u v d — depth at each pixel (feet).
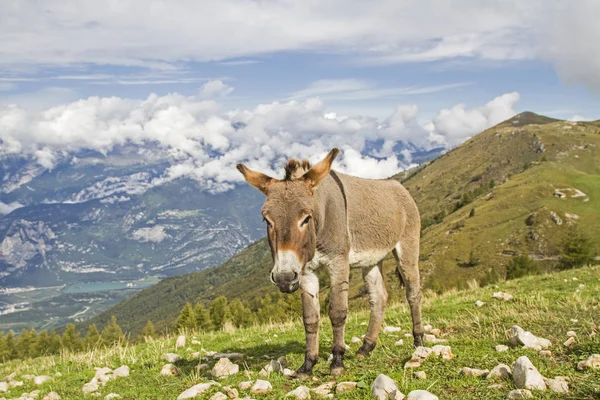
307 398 18.84
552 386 16.16
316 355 22.29
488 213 370.53
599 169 563.89
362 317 43.01
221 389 21.22
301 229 18.57
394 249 27.78
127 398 22.71
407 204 28.17
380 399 17.42
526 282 53.31
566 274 55.83
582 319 27.27
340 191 22.61
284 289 17.79
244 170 20.17
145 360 31.27
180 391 22.68
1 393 27.30
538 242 309.63
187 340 42.37
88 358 37.04
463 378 18.69
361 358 24.64
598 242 288.30
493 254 309.22
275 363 23.97
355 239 23.91
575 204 355.56
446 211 505.25
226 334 44.39
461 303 42.75
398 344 27.84
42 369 35.60
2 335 200.85
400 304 51.75
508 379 17.71
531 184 402.31
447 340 26.45
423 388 18.04
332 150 19.48
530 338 22.57
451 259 317.42
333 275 21.89
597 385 15.84
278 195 18.95
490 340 24.76
